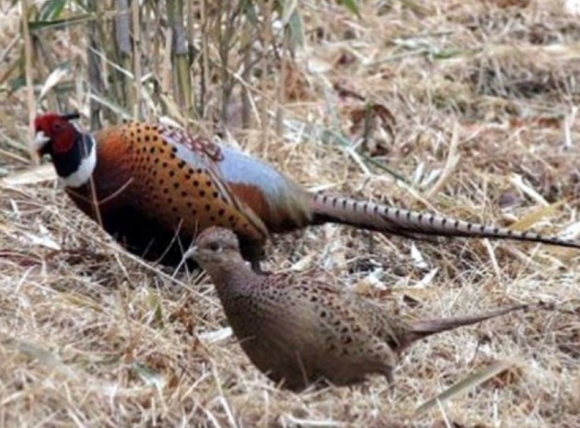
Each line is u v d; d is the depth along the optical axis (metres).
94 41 15.76
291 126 17.02
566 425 12.18
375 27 19.69
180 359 12.43
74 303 13.04
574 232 15.31
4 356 11.57
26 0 15.17
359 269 14.70
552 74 18.92
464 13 20.11
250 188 13.77
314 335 11.45
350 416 11.61
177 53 15.86
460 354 12.95
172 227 13.67
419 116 17.84
